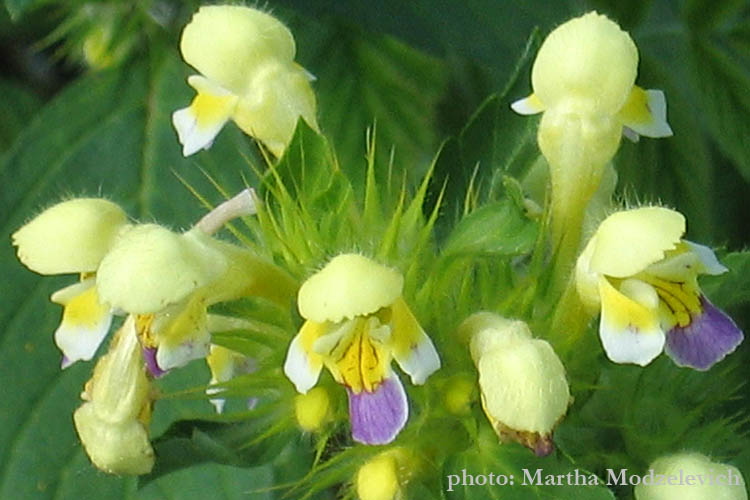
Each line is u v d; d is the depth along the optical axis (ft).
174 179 1.08
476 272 0.88
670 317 0.84
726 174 1.16
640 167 1.03
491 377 0.83
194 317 0.85
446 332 0.87
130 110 1.09
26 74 1.19
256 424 0.88
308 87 0.92
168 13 1.11
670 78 1.06
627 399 0.89
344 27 1.13
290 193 0.89
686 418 0.90
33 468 1.01
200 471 1.00
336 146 1.11
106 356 0.87
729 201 1.16
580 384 0.87
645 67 1.06
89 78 1.10
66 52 1.15
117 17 1.11
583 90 0.88
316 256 0.88
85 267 0.88
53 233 0.88
